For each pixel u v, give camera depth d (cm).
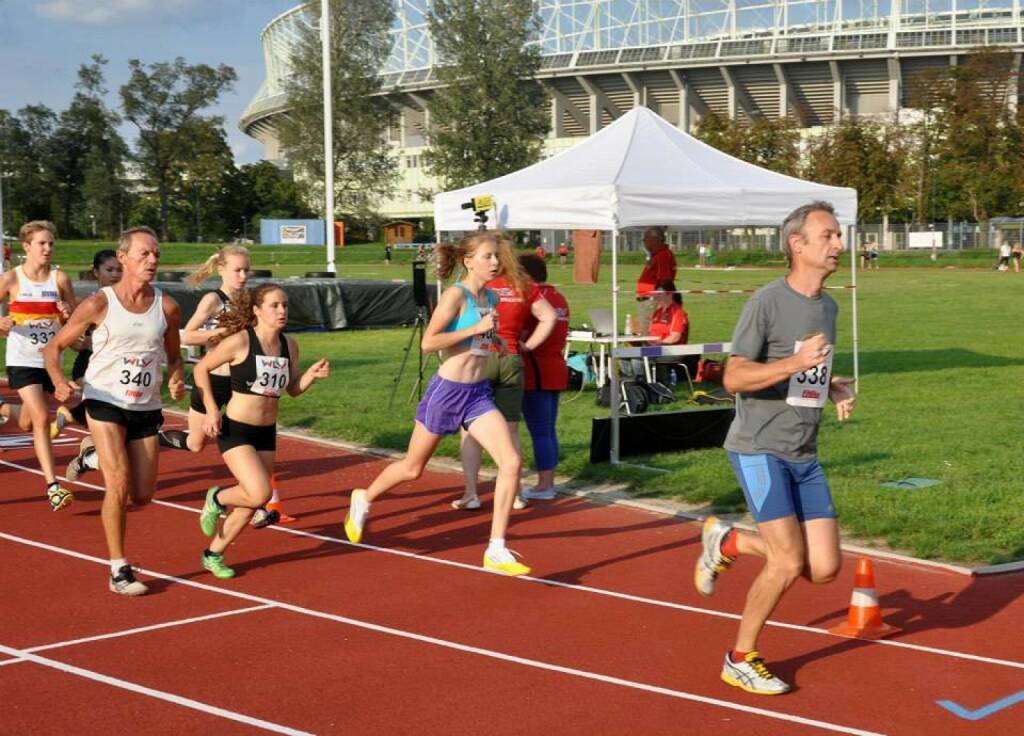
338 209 8056
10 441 1141
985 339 2238
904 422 1240
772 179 1272
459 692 495
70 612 607
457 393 673
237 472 661
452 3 7181
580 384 1503
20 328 848
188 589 652
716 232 7175
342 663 530
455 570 696
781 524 479
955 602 632
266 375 660
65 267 6169
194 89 9275
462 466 923
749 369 466
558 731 452
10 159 9788
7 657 536
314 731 452
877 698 489
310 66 7500
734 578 679
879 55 8788
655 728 455
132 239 629
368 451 1096
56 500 819
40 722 459
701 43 9362
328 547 751
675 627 586
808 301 477
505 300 812
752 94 9519
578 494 905
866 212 6706
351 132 7612
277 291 661
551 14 10431
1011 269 5706
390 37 7856
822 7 9806
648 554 736
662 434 1041
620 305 3105
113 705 478
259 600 630
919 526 777
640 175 1155
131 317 632
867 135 6762
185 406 1387
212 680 508
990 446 1083
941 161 6731
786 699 487
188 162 9262
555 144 10044
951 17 9538
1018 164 6500
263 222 8188
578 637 570
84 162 9919
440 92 7325
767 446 486
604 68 9444
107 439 631
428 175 7681
